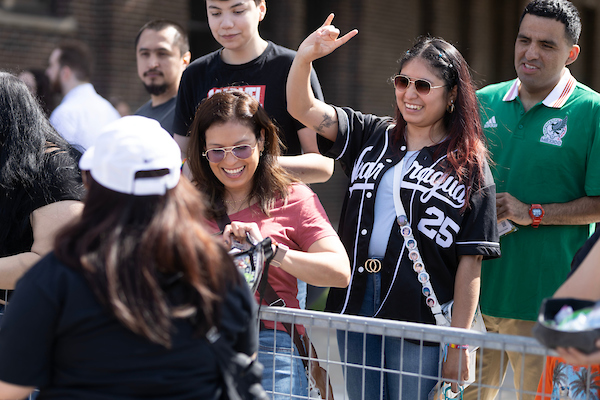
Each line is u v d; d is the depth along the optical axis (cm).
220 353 210
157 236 201
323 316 288
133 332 197
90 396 197
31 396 277
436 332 267
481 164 352
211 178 360
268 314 301
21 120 320
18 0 1148
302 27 1469
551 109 429
